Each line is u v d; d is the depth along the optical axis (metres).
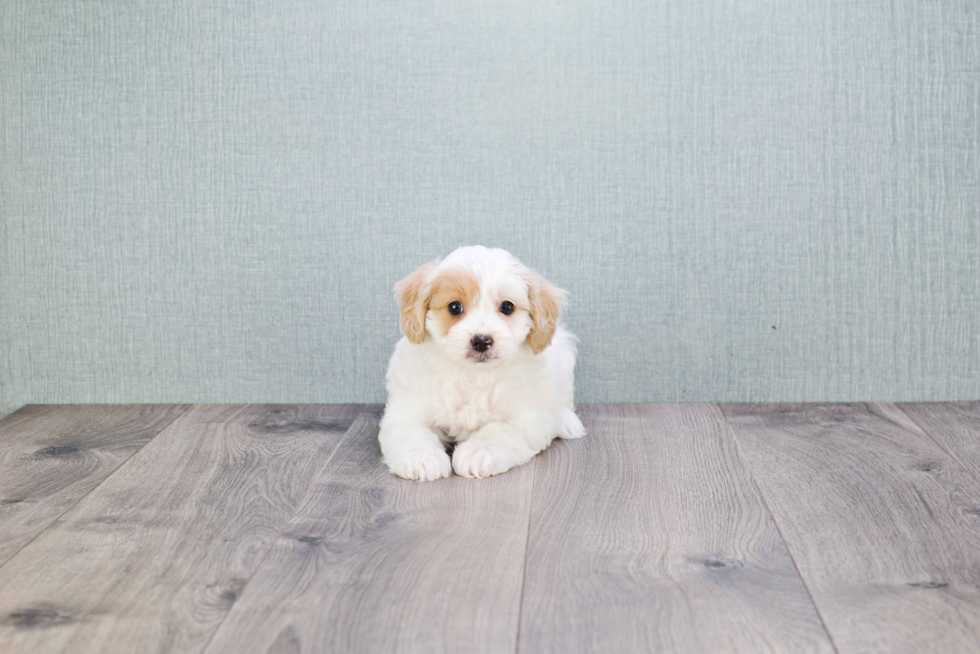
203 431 1.83
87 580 1.13
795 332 2.00
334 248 2.00
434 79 1.94
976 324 1.99
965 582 1.10
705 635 0.98
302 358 2.05
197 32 1.94
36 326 2.06
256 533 1.28
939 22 1.90
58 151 1.99
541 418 1.63
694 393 2.04
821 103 1.93
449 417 1.64
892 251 1.97
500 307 1.56
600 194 1.96
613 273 1.99
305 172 1.98
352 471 1.56
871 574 1.12
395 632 0.99
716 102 1.93
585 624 1.00
